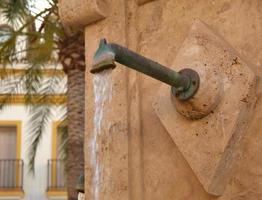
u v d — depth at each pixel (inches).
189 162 86.5
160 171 94.5
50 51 422.6
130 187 97.5
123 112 101.7
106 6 109.2
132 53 78.8
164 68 82.6
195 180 88.4
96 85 94.0
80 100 371.9
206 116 85.6
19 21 417.4
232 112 82.7
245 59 86.0
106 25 108.9
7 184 776.9
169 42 99.7
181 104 87.4
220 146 82.9
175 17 99.6
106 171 100.0
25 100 468.8
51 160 775.7
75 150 364.5
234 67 84.6
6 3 395.5
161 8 102.3
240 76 83.6
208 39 89.5
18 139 784.3
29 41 420.2
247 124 83.5
